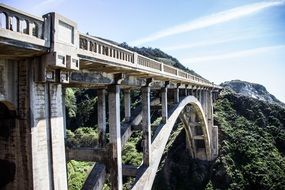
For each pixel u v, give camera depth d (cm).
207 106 3822
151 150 1515
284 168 3922
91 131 3919
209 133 3862
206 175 3734
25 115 679
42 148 699
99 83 1029
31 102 676
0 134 715
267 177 3650
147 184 1360
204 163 3841
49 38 657
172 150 3997
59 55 669
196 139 3850
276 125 4975
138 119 1641
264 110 5228
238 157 3962
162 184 3581
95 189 1094
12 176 696
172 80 1847
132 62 1133
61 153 757
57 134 745
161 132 1667
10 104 689
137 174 1394
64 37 707
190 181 3669
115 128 1096
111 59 916
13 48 587
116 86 1120
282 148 4538
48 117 722
